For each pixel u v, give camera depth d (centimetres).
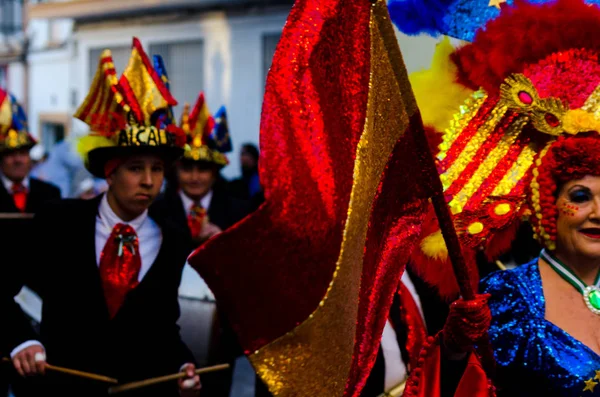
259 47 1186
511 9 231
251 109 1202
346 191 166
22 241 315
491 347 217
